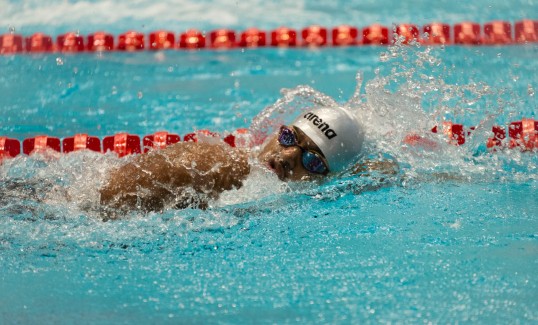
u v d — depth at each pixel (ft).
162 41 101.19
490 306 26.81
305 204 40.22
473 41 96.68
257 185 39.52
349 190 41.86
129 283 30.14
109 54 96.53
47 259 33.09
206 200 37.73
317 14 122.11
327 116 41.45
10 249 34.06
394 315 26.25
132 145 58.08
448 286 28.91
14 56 94.22
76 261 32.86
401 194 42.27
